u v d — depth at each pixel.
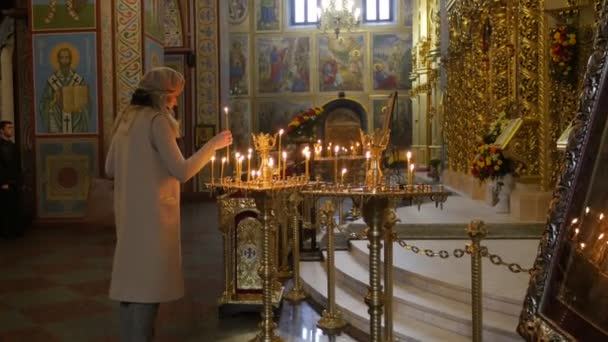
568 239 3.22
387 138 3.91
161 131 3.80
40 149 11.30
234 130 28.69
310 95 28.64
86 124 11.24
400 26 28.20
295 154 10.54
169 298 3.83
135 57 11.26
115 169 3.97
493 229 7.97
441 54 16.22
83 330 5.30
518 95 9.37
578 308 2.96
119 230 3.85
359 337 5.18
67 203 11.29
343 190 3.69
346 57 28.47
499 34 10.16
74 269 7.73
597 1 5.32
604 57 3.36
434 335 4.78
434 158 19.66
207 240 10.16
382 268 6.14
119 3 11.21
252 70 28.72
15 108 13.30
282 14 28.56
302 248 8.45
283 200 5.20
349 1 28.12
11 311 5.89
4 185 10.10
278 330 5.38
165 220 3.84
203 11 18.42
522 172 9.29
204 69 18.48
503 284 5.21
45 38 11.27
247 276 5.83
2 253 8.81
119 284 3.79
